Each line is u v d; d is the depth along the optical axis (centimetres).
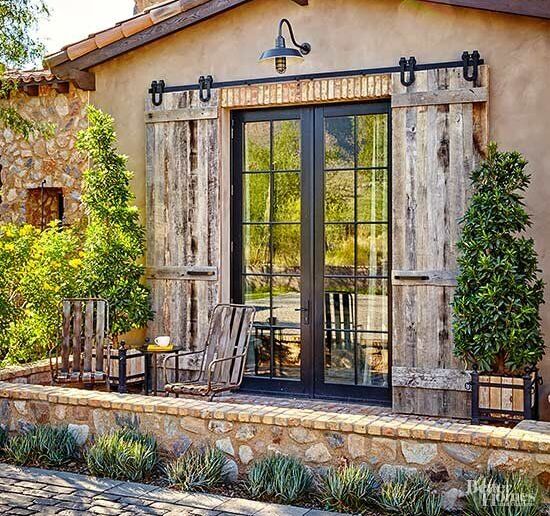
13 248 795
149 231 800
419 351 687
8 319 791
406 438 486
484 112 667
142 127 812
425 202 686
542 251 655
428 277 684
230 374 690
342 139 736
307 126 750
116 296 748
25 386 625
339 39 723
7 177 911
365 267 727
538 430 480
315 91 726
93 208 762
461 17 678
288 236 760
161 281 793
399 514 462
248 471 526
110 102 827
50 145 884
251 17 759
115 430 570
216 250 769
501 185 616
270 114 766
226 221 779
